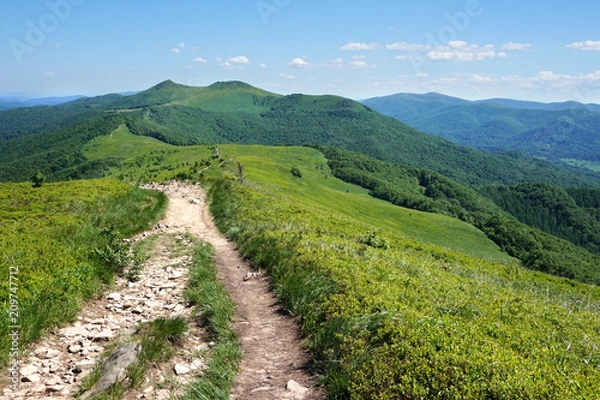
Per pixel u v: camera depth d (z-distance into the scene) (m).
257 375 7.16
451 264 27.02
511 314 10.97
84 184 29.16
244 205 28.31
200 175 46.28
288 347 8.37
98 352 7.73
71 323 9.02
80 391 6.26
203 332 8.88
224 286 12.40
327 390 6.44
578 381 5.94
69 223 16.48
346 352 7.11
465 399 5.22
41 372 6.76
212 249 17.55
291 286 11.09
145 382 6.50
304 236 17.83
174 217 25.77
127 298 11.10
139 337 7.85
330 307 8.90
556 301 17.95
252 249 16.62
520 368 5.99
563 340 9.40
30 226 15.41
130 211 22.94
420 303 9.66
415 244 35.72
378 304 8.80
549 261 114.62
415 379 5.75
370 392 5.85
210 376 6.74
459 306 10.10
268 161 169.38
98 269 12.03
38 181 28.94
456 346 6.59
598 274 113.75
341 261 12.88
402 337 7.05
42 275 10.12
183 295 11.17
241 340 8.59
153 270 14.01
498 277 26.73
